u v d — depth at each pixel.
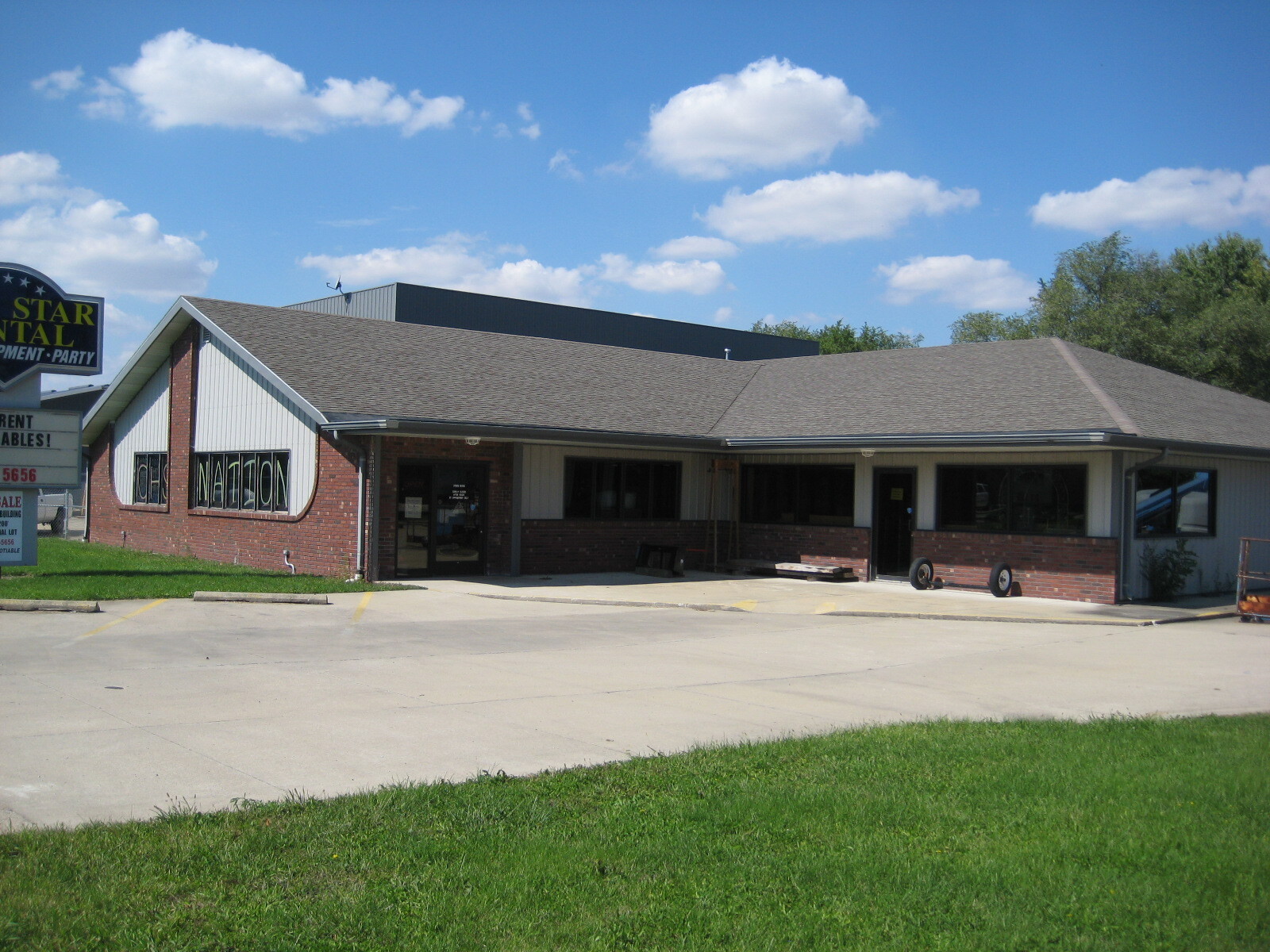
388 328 25.42
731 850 5.67
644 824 6.05
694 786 6.82
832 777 7.07
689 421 24.27
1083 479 19.31
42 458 18.59
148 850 5.41
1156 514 20.17
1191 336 47.38
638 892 5.07
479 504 21.28
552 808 6.32
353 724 8.54
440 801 6.35
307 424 20.88
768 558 24.52
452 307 41.62
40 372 18.50
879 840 5.86
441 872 5.25
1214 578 21.58
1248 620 17.52
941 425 20.42
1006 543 20.31
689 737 8.40
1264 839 5.91
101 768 7.04
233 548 23.17
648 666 11.91
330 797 6.46
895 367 26.00
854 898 5.06
